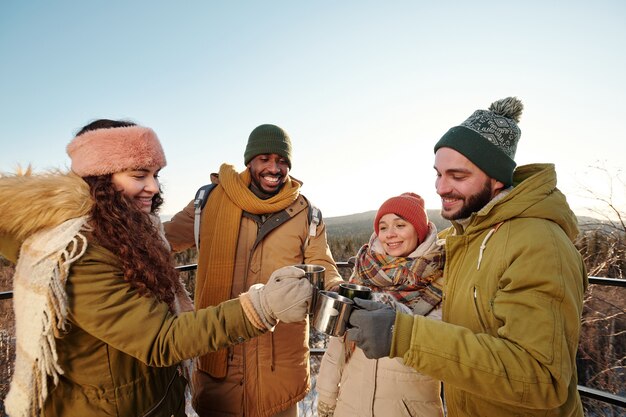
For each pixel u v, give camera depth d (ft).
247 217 6.16
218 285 5.85
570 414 3.26
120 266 3.14
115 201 3.26
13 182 2.95
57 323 2.85
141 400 3.44
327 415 5.02
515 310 2.89
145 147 3.40
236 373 5.66
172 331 3.09
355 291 3.53
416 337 2.82
